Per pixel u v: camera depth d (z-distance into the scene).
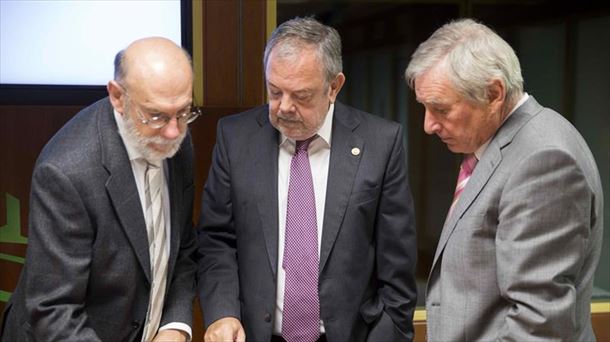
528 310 1.21
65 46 2.33
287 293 1.65
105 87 2.38
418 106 3.00
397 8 2.91
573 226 1.21
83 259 1.43
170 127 1.38
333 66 1.56
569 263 1.21
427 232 3.09
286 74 1.51
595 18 3.03
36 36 2.31
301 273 1.64
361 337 1.70
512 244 1.23
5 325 1.63
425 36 2.95
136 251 1.48
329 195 1.65
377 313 1.70
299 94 1.52
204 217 1.77
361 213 1.65
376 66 2.94
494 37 1.29
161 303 1.62
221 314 1.62
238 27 2.45
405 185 1.71
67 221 1.40
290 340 1.66
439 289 1.42
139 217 1.48
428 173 3.07
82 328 1.43
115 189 1.45
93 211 1.43
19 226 2.36
